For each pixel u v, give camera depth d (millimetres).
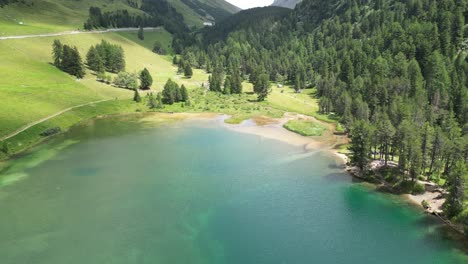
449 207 65062
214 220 66438
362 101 146250
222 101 181750
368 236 60969
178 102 177375
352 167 91125
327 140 120125
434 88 141000
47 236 60438
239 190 79250
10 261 53750
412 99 130375
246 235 61500
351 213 68688
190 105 172750
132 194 77125
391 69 171875
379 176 84688
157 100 168625
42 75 167375
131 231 62531
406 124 86812
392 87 148500
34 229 62500
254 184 82438
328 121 147750
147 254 56062
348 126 125312
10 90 141375
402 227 63625
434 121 119250
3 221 64875
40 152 104188
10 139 107000
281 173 89375
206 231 62719
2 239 59344
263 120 148875
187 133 128125
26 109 129000
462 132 107250
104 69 195125
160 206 71750
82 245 58125
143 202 73438
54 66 183875
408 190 76875
